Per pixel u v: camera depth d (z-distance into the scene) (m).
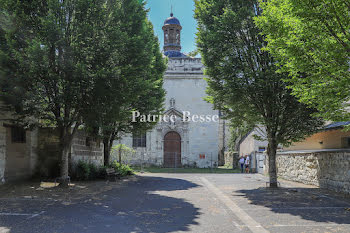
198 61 31.33
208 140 30.30
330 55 6.38
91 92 9.83
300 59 6.64
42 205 7.75
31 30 9.75
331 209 7.75
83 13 10.08
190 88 31.05
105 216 6.73
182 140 30.28
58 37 9.34
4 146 11.47
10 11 9.34
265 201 9.05
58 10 9.56
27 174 13.79
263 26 7.23
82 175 14.56
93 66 10.25
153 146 30.09
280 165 17.33
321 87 6.95
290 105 11.45
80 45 9.91
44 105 10.34
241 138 30.78
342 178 10.75
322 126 12.73
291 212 7.39
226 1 12.16
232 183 14.46
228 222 6.39
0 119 11.19
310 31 6.45
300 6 6.08
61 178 11.30
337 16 6.07
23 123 11.61
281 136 11.95
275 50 7.46
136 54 11.22
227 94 11.80
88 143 17.11
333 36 6.56
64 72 9.77
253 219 6.67
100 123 11.25
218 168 28.44
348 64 6.49
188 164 29.91
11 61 9.13
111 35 10.23
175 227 5.92
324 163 12.15
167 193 10.79
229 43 11.75
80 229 5.58
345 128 8.71
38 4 9.81
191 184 13.96
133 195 10.15
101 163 19.62
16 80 8.88
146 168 27.69
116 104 10.50
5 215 6.52
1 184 11.27
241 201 9.07
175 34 35.56
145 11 13.05
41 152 14.71
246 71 11.30
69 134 11.63
